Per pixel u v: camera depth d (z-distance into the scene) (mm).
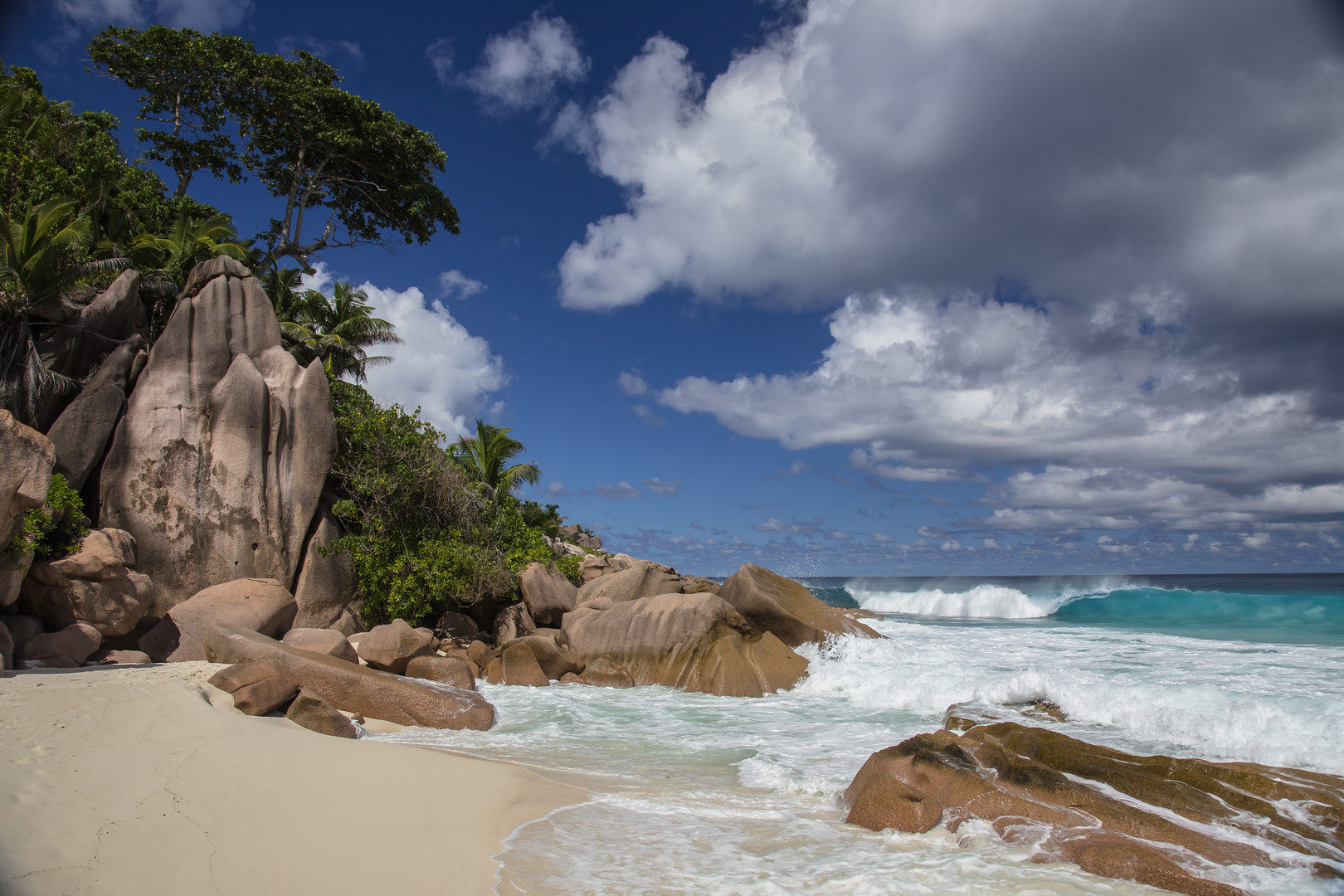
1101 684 11484
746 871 5957
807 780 8594
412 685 12117
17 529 12203
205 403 18016
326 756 8422
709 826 7090
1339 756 8680
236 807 6625
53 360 17219
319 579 18266
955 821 6965
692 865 6074
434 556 19656
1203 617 27844
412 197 34938
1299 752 8906
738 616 16953
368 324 33469
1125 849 6047
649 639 16672
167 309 21172
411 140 33938
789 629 16953
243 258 27297
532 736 11352
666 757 10062
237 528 17641
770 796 8148
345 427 20594
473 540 21562
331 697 11766
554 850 6375
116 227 23250
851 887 5684
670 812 7523
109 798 6332
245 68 31141
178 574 16891
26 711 8469
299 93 31406
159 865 5375
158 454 17172
